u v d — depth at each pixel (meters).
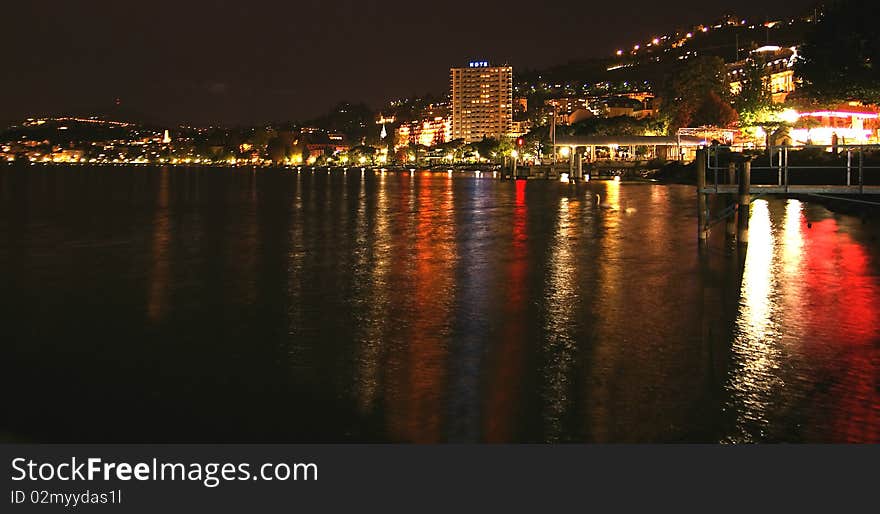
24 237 46.41
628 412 14.33
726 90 144.12
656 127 176.00
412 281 29.03
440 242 41.97
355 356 18.28
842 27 66.38
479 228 49.94
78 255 37.59
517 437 13.35
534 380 16.23
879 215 47.62
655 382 16.00
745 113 126.19
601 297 25.44
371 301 25.14
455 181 154.62
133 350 19.03
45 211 70.00
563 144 143.88
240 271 31.89
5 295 26.64
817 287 26.81
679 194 86.44
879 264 31.62
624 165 160.00
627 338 19.77
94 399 15.33
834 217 50.94
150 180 171.62
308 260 35.06
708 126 133.12
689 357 17.88
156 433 13.72
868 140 94.19
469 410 14.52
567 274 30.25
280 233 48.00
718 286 27.20
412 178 183.00
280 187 129.50
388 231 48.66
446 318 22.45
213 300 25.56
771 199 66.62
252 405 14.91
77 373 17.06
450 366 17.34
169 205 78.75
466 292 26.61
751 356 17.91
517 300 25.05
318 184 144.00
